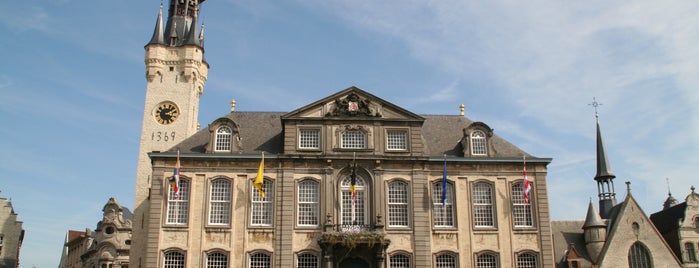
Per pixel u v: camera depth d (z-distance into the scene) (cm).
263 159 4606
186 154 4597
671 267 5256
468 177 4778
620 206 5681
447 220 4678
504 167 4831
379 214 4572
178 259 4406
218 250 4425
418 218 4603
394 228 4572
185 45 6650
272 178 4638
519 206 4762
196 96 6731
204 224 4478
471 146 4881
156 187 4534
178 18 6931
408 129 4831
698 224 5859
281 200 4578
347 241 4303
